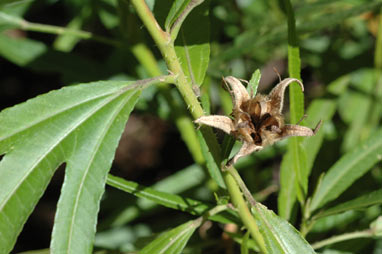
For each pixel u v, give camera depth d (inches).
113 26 20.4
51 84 30.5
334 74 20.9
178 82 13.5
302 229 15.4
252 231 14.1
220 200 14.3
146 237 17.7
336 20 17.5
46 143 12.9
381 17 18.8
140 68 20.1
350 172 15.6
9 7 16.9
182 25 14.1
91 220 12.9
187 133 18.3
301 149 14.8
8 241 12.6
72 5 22.7
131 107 13.2
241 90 13.0
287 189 15.7
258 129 13.0
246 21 21.7
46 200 28.3
